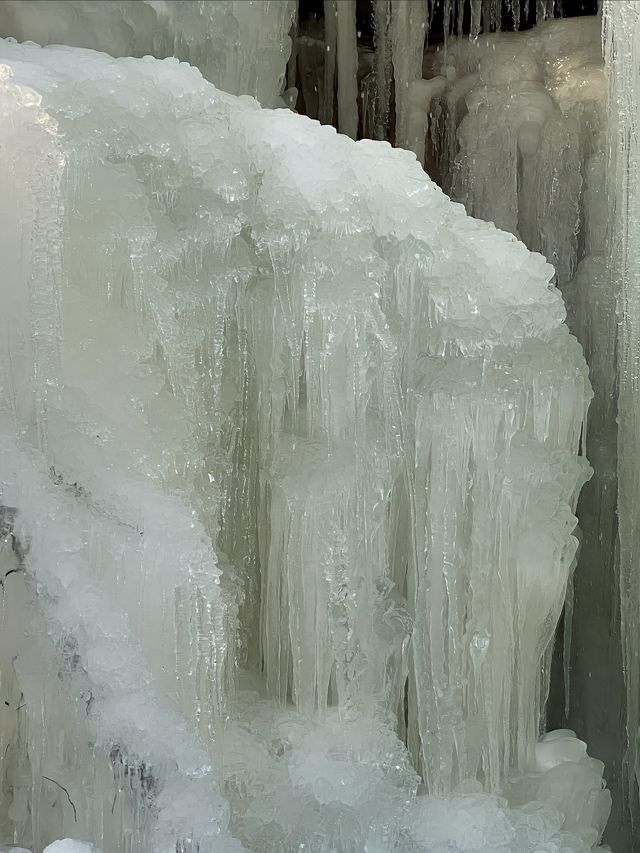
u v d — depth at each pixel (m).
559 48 5.85
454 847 3.61
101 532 3.13
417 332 4.04
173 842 2.90
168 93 4.09
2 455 3.13
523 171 5.61
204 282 3.67
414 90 5.97
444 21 6.17
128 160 3.71
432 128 6.05
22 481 3.11
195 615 3.25
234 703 3.73
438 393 3.80
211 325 3.70
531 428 4.05
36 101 3.41
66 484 3.19
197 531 3.26
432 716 3.92
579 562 5.00
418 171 4.38
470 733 3.95
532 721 4.12
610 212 4.88
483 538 3.92
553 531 3.96
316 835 3.48
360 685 3.81
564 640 4.73
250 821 3.48
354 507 3.74
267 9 5.33
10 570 3.09
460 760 3.90
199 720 3.30
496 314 4.09
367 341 3.80
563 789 3.99
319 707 3.78
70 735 3.01
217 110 4.15
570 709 5.04
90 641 2.99
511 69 5.80
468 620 3.96
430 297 4.03
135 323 3.54
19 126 3.35
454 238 4.22
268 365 3.79
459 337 3.96
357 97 6.34
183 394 3.62
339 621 3.74
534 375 3.99
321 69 6.39
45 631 3.03
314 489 3.66
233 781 3.54
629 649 4.51
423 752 3.92
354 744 3.71
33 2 4.59
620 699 4.85
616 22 4.67
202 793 3.00
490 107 5.70
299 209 3.92
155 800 2.94
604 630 4.93
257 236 3.86
